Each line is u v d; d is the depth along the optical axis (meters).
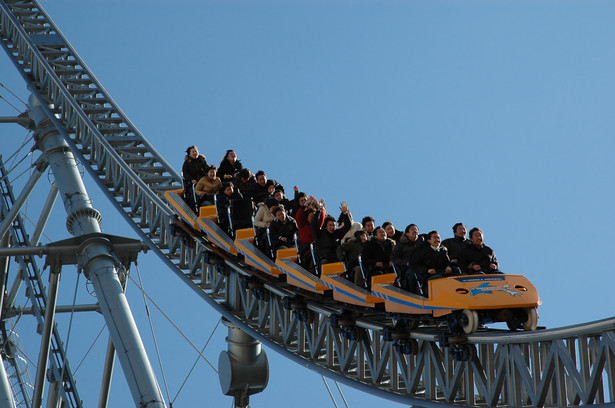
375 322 30.03
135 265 44.09
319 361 33.66
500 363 25.47
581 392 22.81
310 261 32.91
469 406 26.72
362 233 30.02
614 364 22.09
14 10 58.44
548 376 23.95
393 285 28.66
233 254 36.97
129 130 50.38
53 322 46.44
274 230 34.69
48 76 52.41
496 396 25.75
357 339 30.70
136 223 44.16
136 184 45.09
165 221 43.03
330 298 31.80
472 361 26.34
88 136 48.84
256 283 35.88
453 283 25.86
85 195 47.91
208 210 37.66
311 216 32.66
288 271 32.81
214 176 38.53
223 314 38.31
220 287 40.00
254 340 41.97
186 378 39.31
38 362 45.22
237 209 36.50
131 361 39.09
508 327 26.61
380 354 30.56
